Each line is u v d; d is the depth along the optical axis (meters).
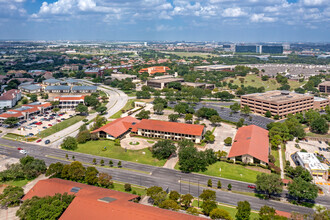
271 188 154.25
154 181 176.62
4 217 134.38
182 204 148.75
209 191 145.00
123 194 144.00
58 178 166.25
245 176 185.25
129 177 181.50
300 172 179.12
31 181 174.25
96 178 164.62
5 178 175.62
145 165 199.88
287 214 135.25
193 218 117.62
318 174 189.38
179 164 193.50
